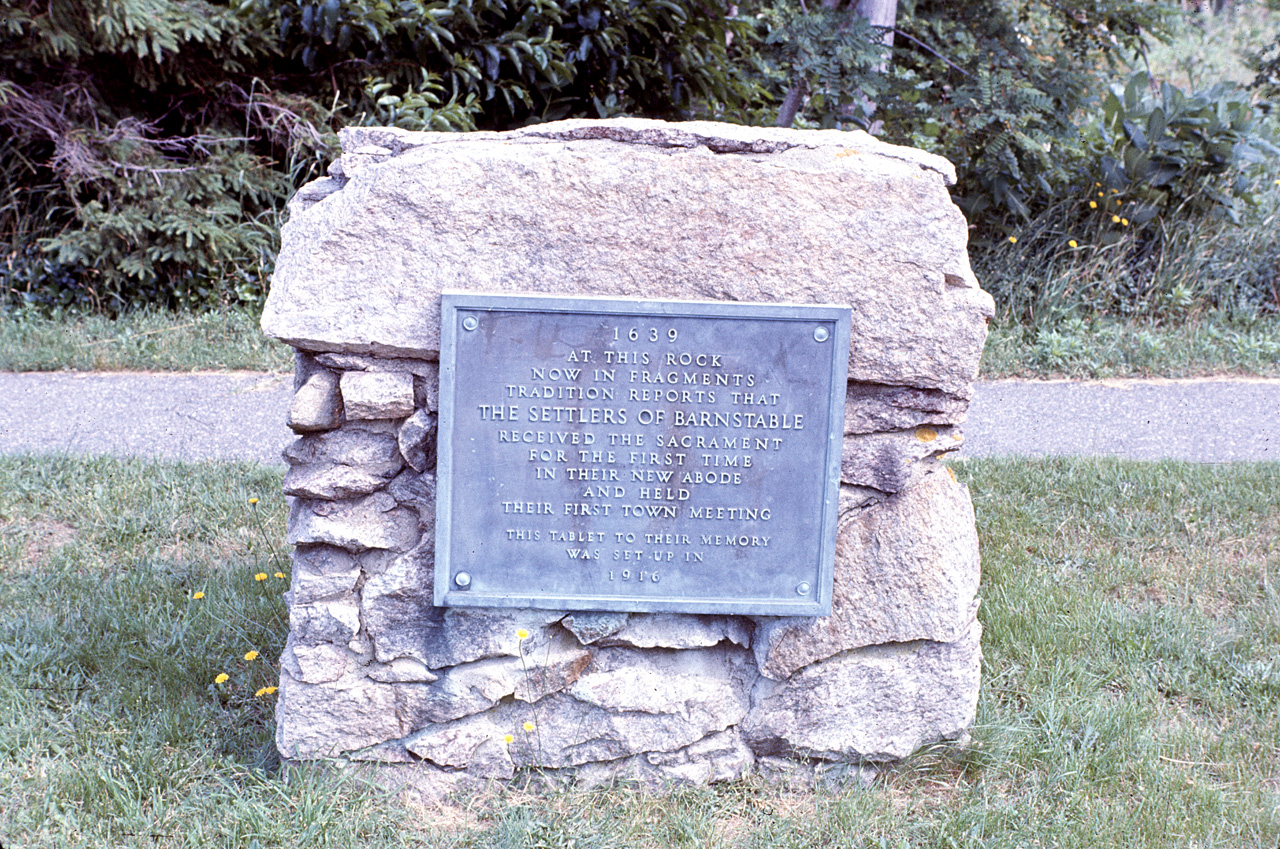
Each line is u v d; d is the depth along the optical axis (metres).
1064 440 6.04
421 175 2.65
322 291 2.67
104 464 5.04
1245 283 8.49
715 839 2.73
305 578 2.78
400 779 2.89
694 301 2.69
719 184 2.69
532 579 2.82
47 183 8.41
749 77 8.83
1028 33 8.83
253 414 6.12
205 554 4.29
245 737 3.06
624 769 2.94
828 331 2.71
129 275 8.14
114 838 2.62
